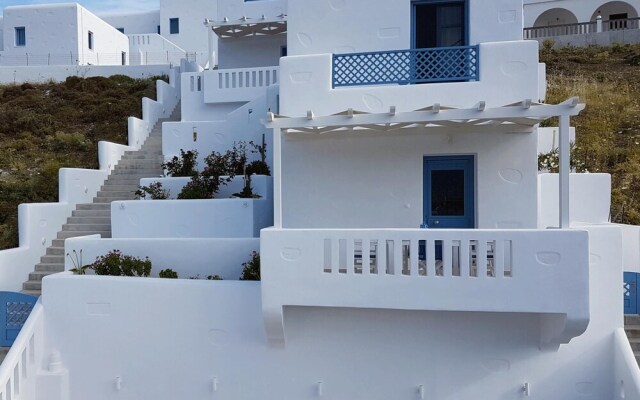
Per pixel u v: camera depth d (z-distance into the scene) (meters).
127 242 9.94
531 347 8.22
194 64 23.86
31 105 23.48
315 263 7.80
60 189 13.65
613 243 8.13
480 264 7.41
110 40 34.50
